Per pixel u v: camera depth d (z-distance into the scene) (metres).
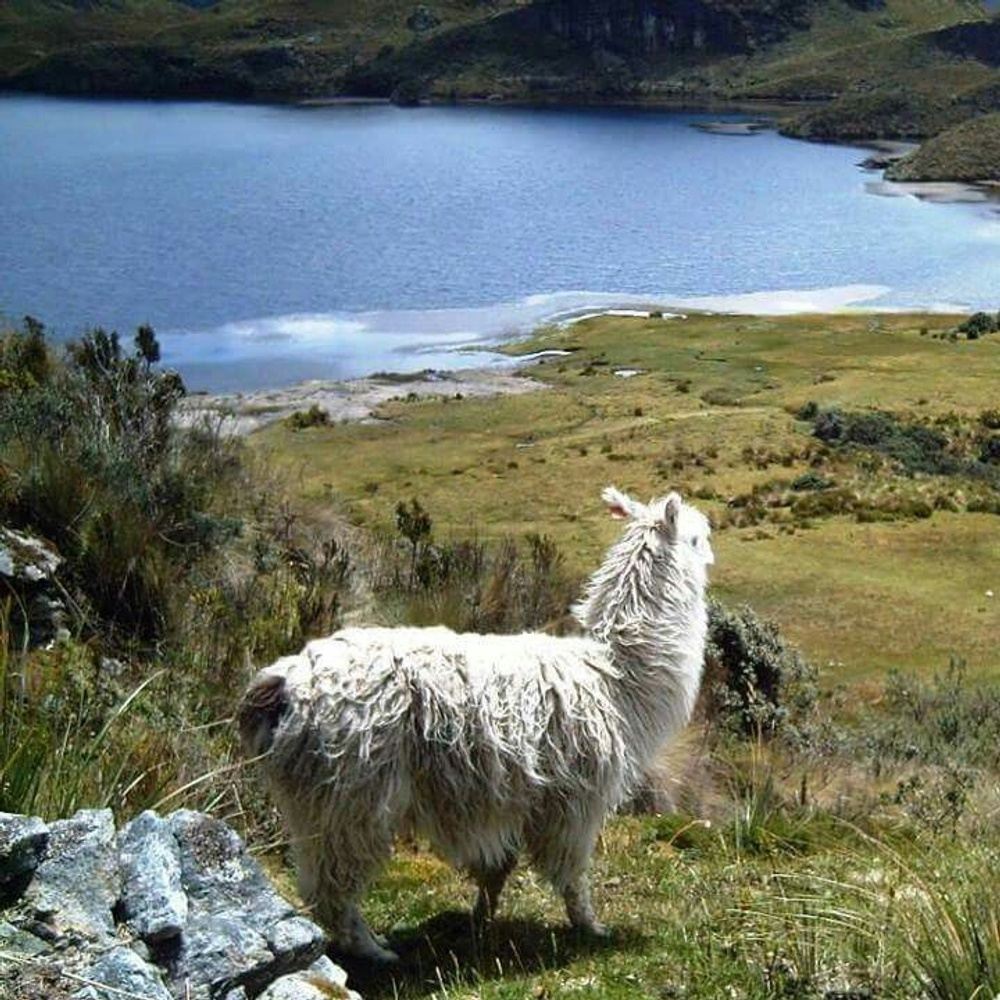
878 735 13.54
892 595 44.94
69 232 161.38
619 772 5.54
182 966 3.36
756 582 47.00
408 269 141.25
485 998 4.56
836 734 12.76
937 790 8.86
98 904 3.41
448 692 5.11
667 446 73.00
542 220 177.50
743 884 5.98
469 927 5.55
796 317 118.31
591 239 161.50
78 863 3.49
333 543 9.91
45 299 120.69
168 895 3.46
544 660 5.42
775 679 14.38
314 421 79.38
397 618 9.16
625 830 7.55
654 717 5.75
